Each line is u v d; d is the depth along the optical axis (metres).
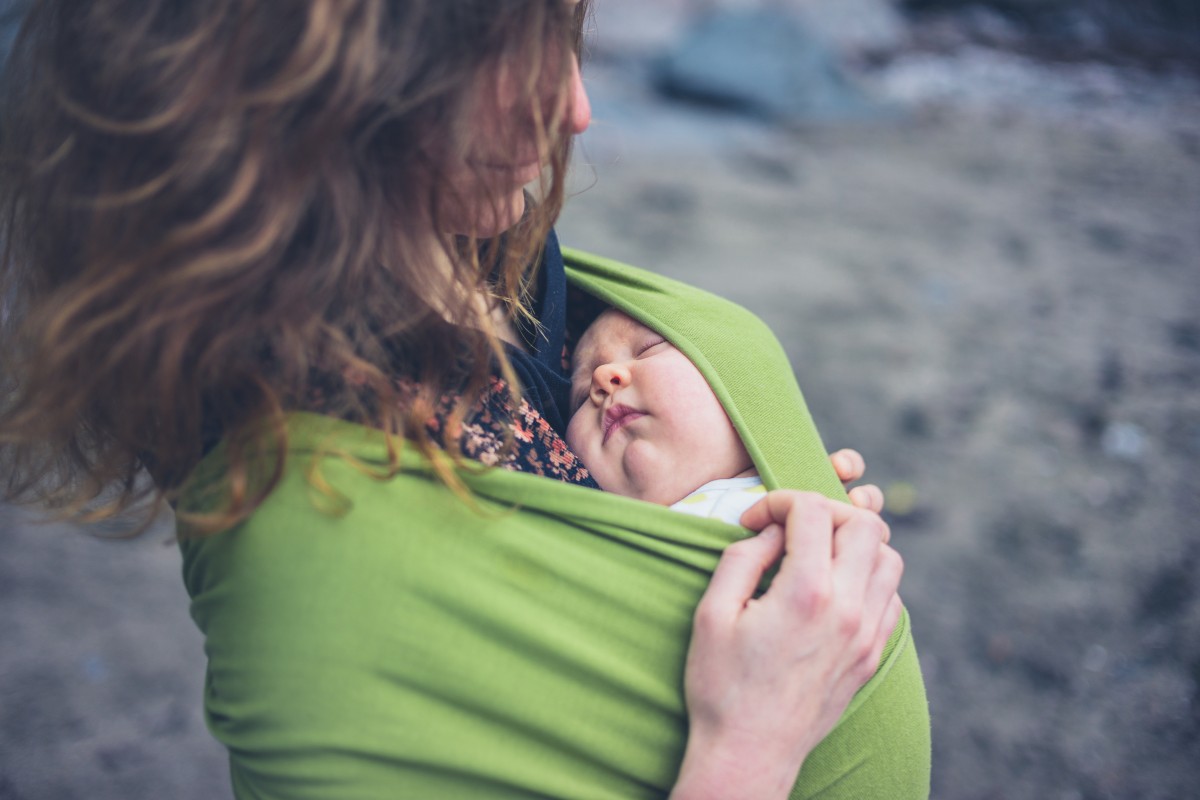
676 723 0.75
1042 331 4.53
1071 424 3.79
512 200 0.78
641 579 0.76
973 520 3.23
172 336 0.66
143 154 0.66
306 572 0.70
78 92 0.68
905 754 0.92
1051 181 6.60
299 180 0.65
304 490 0.71
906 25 10.14
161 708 2.39
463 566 0.71
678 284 1.10
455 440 0.74
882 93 8.35
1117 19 10.40
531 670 0.72
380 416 0.72
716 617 0.73
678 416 1.00
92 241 0.68
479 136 0.73
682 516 0.78
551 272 0.96
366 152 0.69
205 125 0.64
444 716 0.71
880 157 6.95
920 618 2.83
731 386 1.00
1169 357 4.31
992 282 5.04
